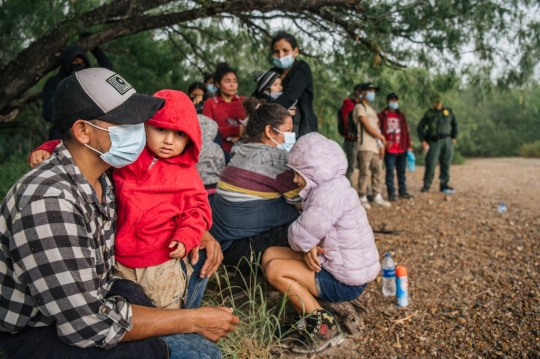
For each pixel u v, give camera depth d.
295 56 4.38
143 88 7.34
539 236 5.48
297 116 4.35
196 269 2.76
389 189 7.99
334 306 3.38
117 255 2.22
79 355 1.88
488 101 6.43
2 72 5.38
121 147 1.90
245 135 3.57
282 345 3.11
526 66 5.48
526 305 3.65
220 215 3.46
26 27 5.93
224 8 5.27
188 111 2.26
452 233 5.80
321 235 2.98
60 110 1.86
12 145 8.09
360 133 7.29
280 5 5.29
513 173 12.44
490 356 3.07
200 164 3.83
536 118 21.83
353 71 6.60
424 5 5.33
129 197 2.18
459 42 5.48
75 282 1.76
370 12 5.41
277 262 3.15
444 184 8.89
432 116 8.73
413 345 3.23
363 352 3.17
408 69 6.44
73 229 1.79
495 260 4.75
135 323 1.92
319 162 3.00
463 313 3.63
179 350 2.12
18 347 1.88
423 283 4.26
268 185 3.34
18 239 1.73
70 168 1.88
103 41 5.47
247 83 7.46
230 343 2.98
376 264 3.21
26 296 1.81
